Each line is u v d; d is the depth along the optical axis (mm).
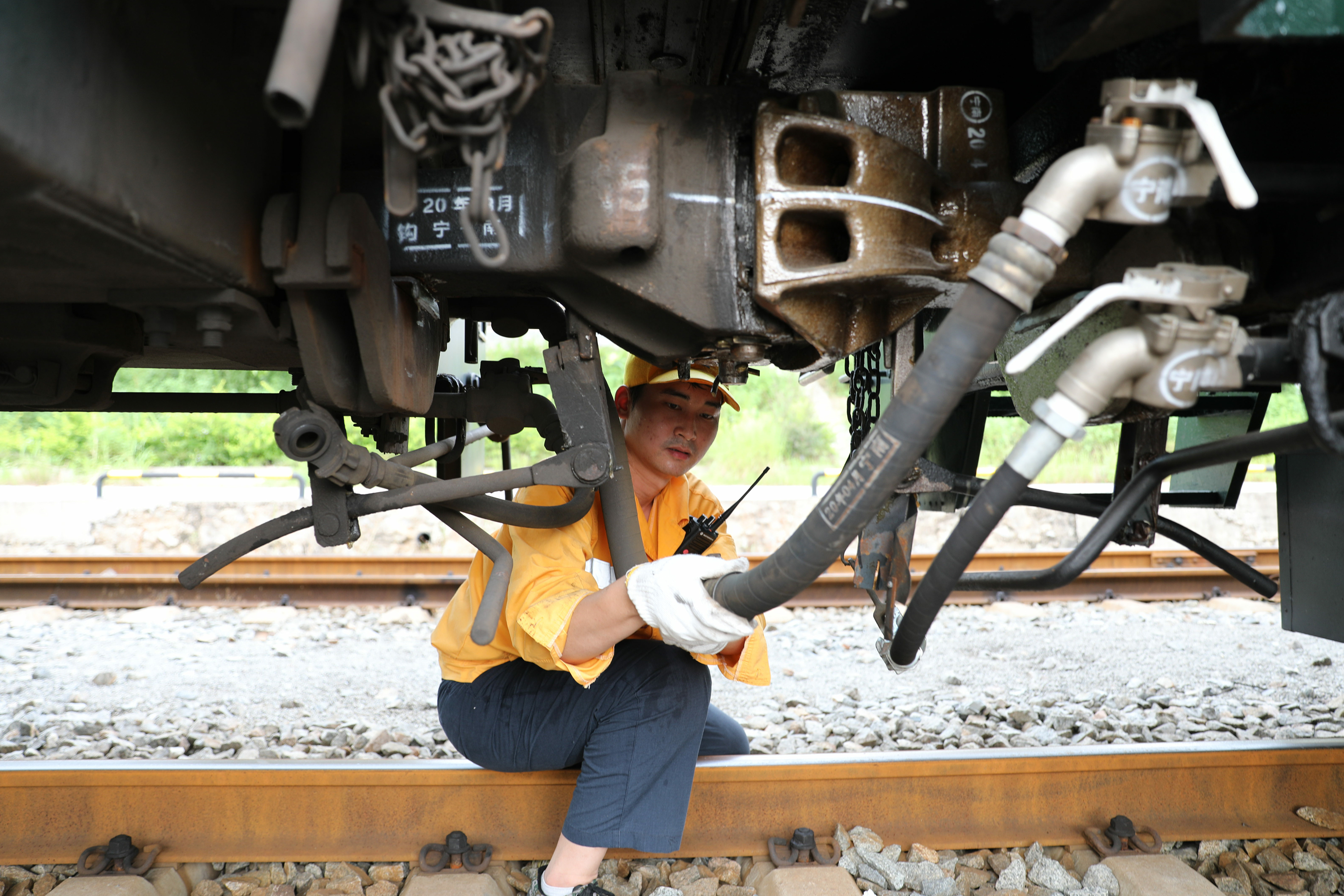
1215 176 1232
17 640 4723
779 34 1728
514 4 1656
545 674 2094
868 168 1428
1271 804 2379
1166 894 2027
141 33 1125
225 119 1348
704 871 2164
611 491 1846
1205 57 1394
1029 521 7527
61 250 1186
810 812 2291
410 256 1607
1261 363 1308
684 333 1656
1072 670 4195
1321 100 1449
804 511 7508
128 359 2152
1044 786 2346
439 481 1690
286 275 1428
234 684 3979
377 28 1094
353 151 1675
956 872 2193
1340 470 2422
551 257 1589
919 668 4234
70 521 7309
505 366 2156
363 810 2248
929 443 1262
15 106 895
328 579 5457
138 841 2207
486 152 1145
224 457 14305
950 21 1686
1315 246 1474
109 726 3316
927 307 2203
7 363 1830
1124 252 1548
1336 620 2449
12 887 2102
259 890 2119
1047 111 1760
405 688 3949
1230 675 4113
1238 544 7430
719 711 2580
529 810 2250
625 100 1512
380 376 1568
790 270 1430
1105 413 1714
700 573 1571
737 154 1531
